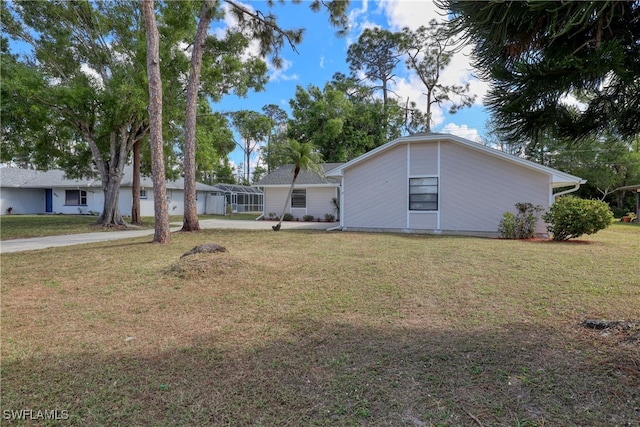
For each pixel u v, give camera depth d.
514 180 10.77
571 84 2.01
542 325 3.18
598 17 1.78
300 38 12.46
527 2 1.73
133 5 12.93
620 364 2.38
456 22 2.11
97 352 2.80
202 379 2.38
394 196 12.38
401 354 2.68
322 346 2.87
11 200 24.47
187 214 11.87
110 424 1.92
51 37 12.71
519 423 1.85
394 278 5.06
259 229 13.19
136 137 14.67
